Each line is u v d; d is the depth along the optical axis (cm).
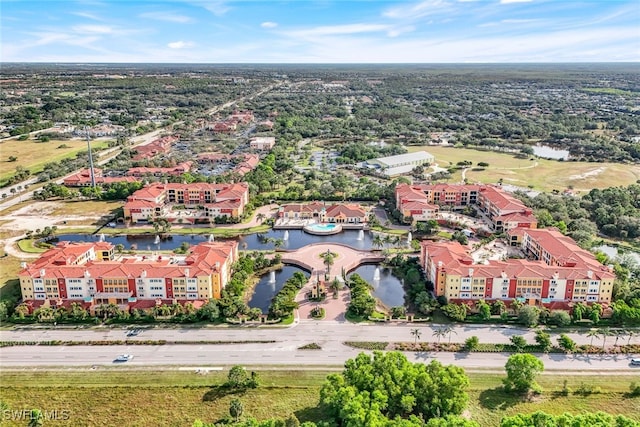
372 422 16000
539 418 16500
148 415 18312
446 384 17900
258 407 18675
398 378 18300
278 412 18412
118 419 18125
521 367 19138
